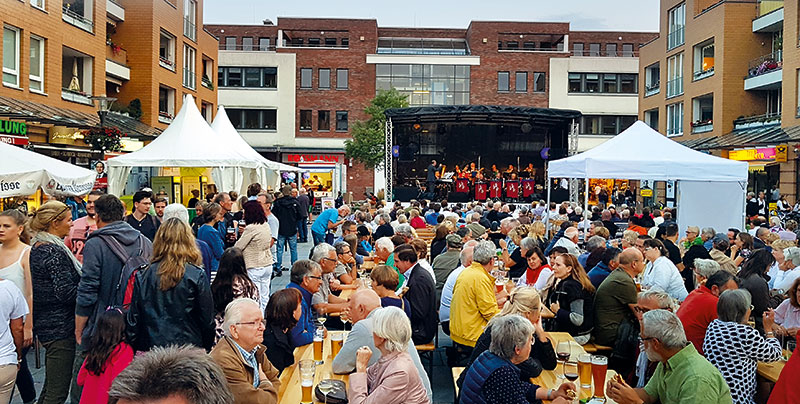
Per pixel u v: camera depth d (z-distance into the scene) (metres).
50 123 17.48
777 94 28.25
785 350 5.77
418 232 14.70
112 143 17.33
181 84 31.80
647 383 4.50
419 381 3.88
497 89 47.84
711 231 11.02
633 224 13.38
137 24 28.09
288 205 13.61
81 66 23.36
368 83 47.47
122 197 14.02
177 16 31.16
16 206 12.11
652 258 8.05
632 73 47.47
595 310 6.37
